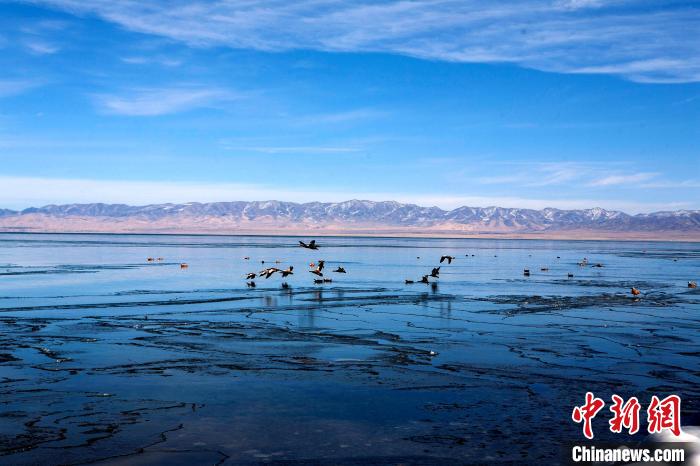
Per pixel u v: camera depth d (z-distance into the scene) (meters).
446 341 24.73
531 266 84.88
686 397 16.69
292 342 24.30
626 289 49.41
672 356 21.92
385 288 47.94
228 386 17.66
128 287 46.78
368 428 14.27
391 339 25.11
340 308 35.00
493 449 13.02
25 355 21.38
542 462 12.38
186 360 20.89
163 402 16.06
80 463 12.17
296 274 63.53
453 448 13.08
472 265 86.19
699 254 147.25
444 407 15.83
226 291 44.28
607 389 17.52
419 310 34.47
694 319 31.56
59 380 18.08
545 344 24.16
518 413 15.38
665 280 59.66
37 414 15.00
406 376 18.91
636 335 26.36
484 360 21.17
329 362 20.78
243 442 13.35
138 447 13.02
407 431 14.09
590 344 24.20
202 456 12.58
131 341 24.16
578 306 37.00
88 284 49.06
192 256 104.25
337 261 91.88
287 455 12.68
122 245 161.50
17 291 43.06
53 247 140.00
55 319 29.67
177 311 33.09
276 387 17.59
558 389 17.50
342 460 12.45
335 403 16.11
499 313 33.41
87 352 21.98
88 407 15.56
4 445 13.03
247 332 26.47
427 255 118.62
